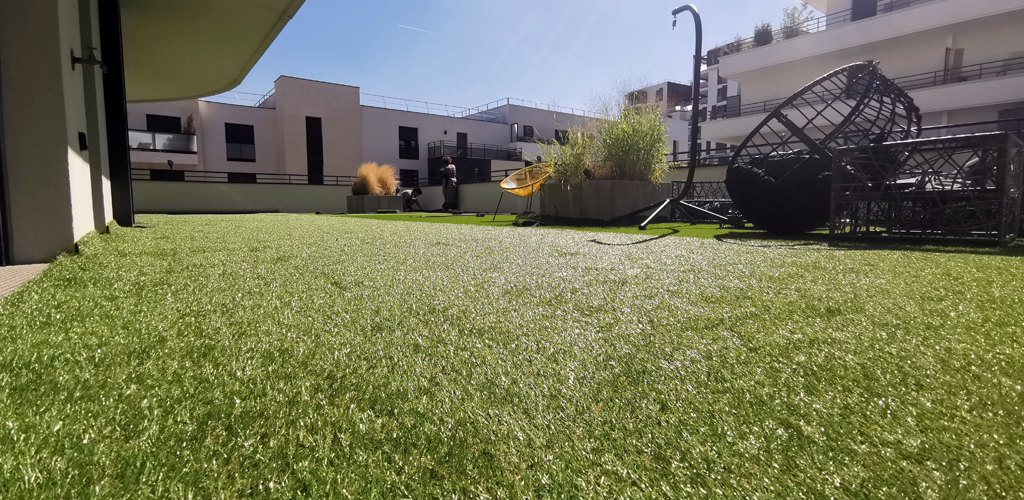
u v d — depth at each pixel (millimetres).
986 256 2012
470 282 1441
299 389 627
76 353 766
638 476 441
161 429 521
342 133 22078
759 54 17750
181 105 18609
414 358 750
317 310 1074
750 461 460
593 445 493
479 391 622
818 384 638
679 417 549
